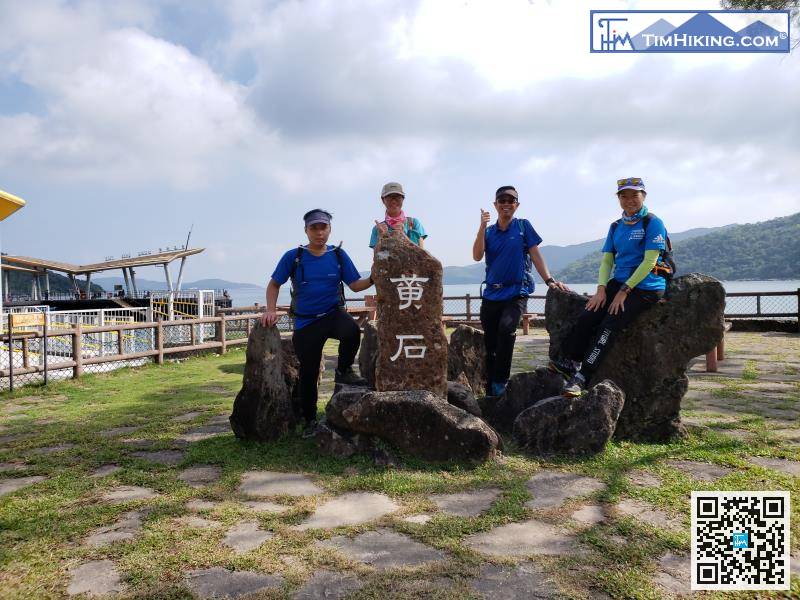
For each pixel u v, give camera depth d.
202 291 16.45
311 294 4.60
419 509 3.06
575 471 3.65
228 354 11.91
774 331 14.52
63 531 2.81
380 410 3.87
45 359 7.88
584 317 4.54
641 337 4.47
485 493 3.30
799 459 3.79
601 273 4.56
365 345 6.41
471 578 2.30
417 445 3.84
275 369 4.55
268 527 2.83
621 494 3.22
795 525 2.75
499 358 5.03
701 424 4.89
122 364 9.70
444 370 4.34
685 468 3.68
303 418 4.95
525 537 2.69
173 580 2.31
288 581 2.29
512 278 4.99
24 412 6.17
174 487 3.46
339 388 5.00
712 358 8.20
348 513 3.03
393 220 5.01
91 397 7.07
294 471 3.75
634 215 4.34
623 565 2.40
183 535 2.73
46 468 3.95
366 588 2.22
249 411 4.44
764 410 5.51
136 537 2.73
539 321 17.09
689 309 4.41
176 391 7.45
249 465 3.88
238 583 2.29
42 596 2.20
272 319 4.58
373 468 3.73
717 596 2.15
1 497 3.37
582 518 2.91
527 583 2.26
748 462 3.76
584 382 4.20
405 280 4.30
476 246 5.16
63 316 11.79
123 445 4.55
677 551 2.52
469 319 17.12
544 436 4.07
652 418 4.42
